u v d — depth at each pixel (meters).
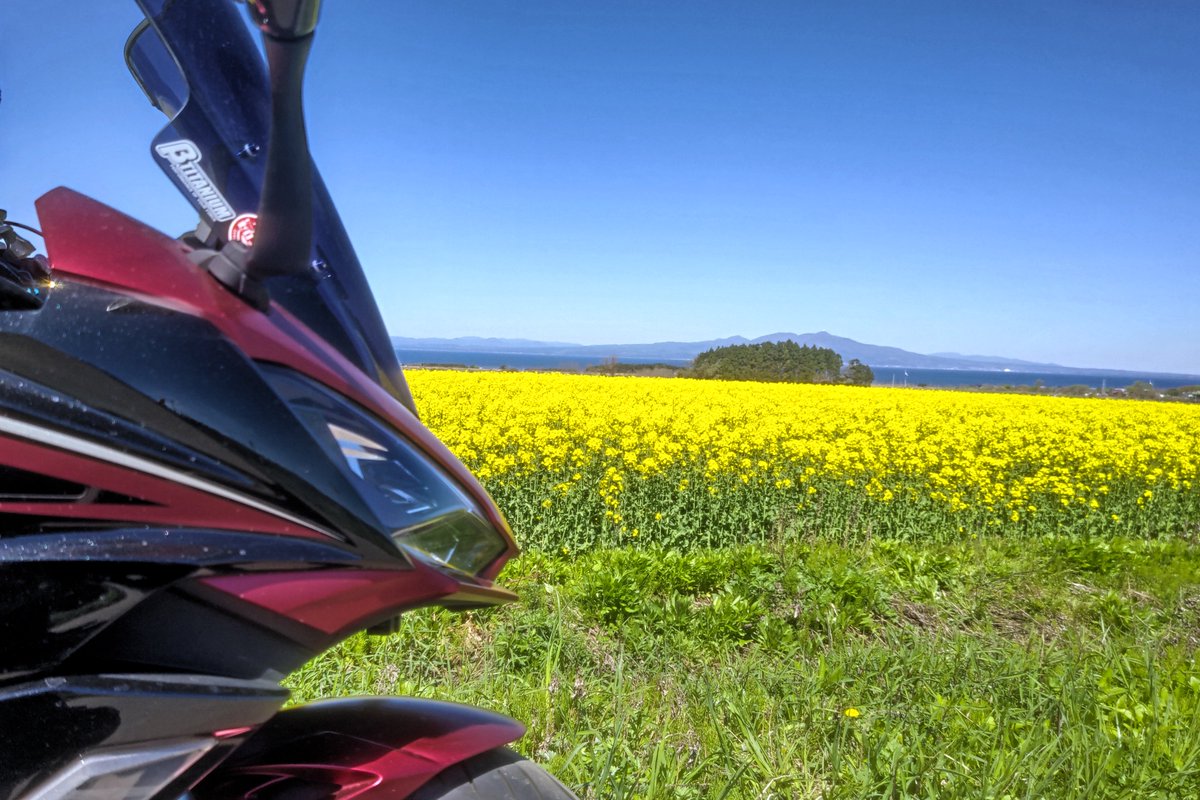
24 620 1.24
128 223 1.39
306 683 3.58
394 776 1.45
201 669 1.34
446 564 1.53
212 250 1.53
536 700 3.55
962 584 6.17
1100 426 15.15
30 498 1.25
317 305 1.62
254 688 1.37
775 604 5.39
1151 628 5.48
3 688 1.24
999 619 5.68
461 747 1.51
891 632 4.89
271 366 1.38
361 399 1.47
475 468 8.43
